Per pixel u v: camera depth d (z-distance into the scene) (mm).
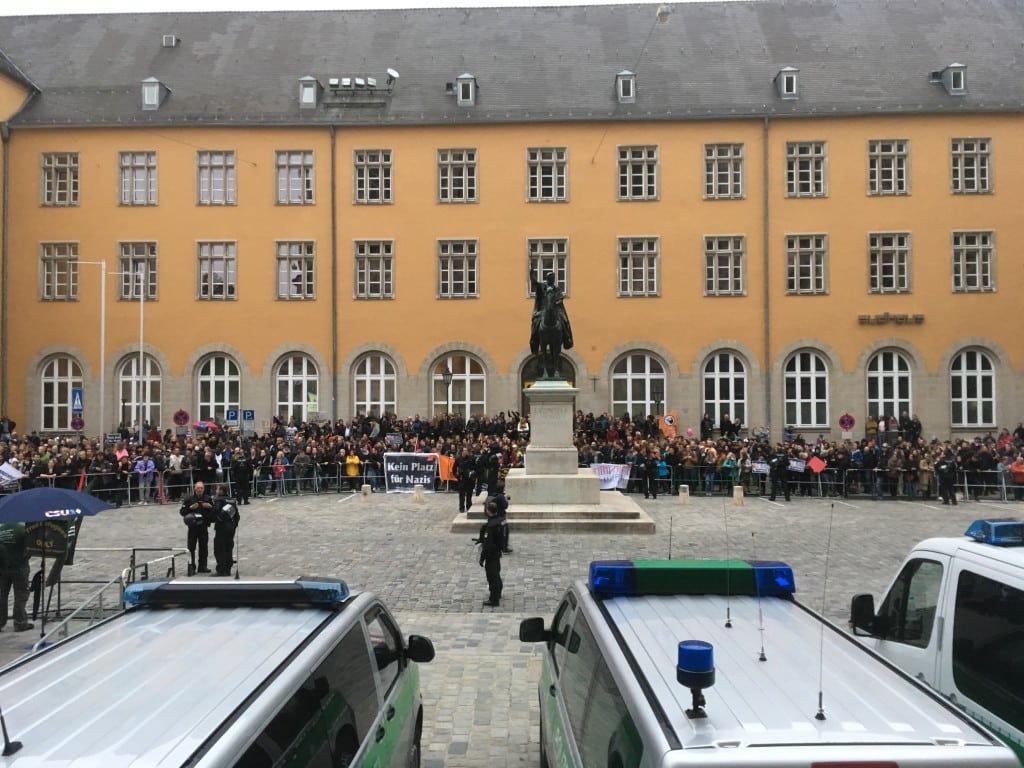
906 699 3705
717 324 36688
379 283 37438
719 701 3682
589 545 18109
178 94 38750
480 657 10297
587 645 5020
